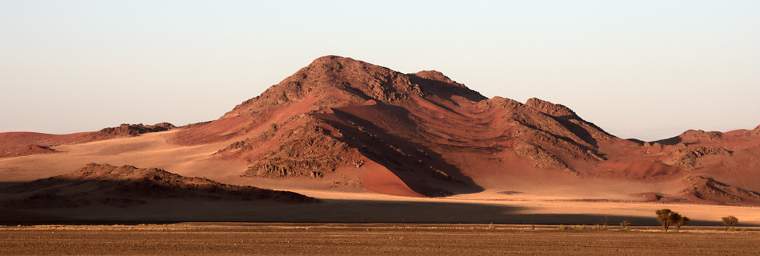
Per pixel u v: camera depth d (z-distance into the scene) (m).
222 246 169.62
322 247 169.12
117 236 193.75
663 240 195.75
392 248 168.12
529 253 160.88
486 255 156.38
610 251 167.00
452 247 171.75
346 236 199.50
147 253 155.50
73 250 160.00
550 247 174.12
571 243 184.38
